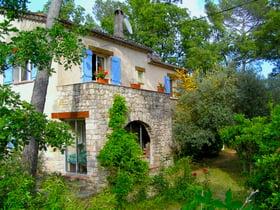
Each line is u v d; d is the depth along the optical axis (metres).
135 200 7.25
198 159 14.31
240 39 23.61
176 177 8.30
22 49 4.41
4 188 3.22
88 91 8.99
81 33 6.29
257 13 24.44
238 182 9.48
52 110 9.91
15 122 3.65
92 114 8.88
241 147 7.29
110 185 8.70
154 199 7.30
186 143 12.65
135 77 13.52
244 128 6.59
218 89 11.73
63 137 4.58
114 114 9.21
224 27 25.25
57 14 7.73
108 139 9.13
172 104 13.47
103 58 11.93
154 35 22.05
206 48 22.00
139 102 10.85
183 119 12.36
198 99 12.05
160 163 11.12
